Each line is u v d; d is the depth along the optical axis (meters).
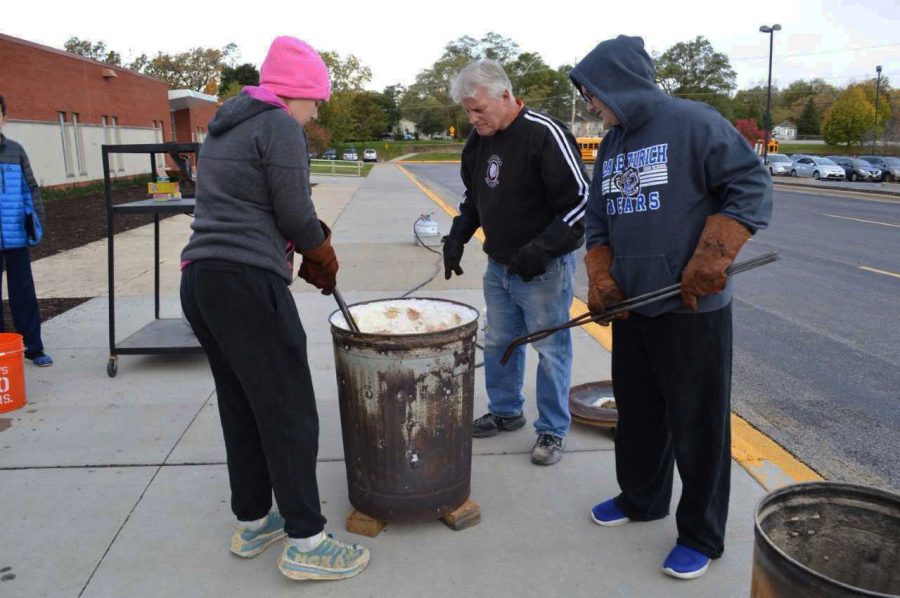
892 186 27.70
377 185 23.67
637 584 2.36
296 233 2.20
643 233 2.25
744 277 8.24
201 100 31.22
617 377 2.55
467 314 2.72
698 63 85.62
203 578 2.40
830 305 6.85
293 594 2.31
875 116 62.19
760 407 4.21
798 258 9.62
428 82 99.94
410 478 2.54
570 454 3.32
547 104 90.00
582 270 8.68
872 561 1.88
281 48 2.23
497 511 2.82
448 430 2.53
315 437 2.34
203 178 2.18
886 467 3.42
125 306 6.00
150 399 3.93
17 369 3.75
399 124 107.44
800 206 18.22
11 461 3.19
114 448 3.33
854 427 3.92
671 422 2.36
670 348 2.28
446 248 3.40
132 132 24.97
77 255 8.72
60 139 19.31
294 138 2.14
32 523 2.71
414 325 2.89
